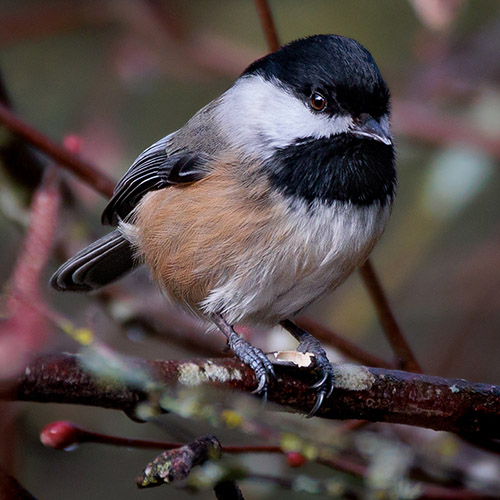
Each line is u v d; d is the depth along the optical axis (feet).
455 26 31.53
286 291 23.38
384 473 20.01
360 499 19.86
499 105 30.99
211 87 34.91
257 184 22.35
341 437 21.18
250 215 22.33
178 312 25.53
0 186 28.04
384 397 19.92
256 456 22.76
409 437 23.86
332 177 22.35
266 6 25.84
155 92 34.40
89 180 25.48
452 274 34.17
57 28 33.17
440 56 31.89
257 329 25.49
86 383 16.47
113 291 28.50
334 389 19.76
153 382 17.44
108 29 33.78
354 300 31.45
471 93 31.42
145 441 18.61
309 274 22.79
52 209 22.08
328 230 22.30
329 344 25.62
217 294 23.43
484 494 21.43
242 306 23.52
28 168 27.73
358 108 22.67
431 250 34.09
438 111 31.53
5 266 30.09
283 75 23.40
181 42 32.55
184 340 28.86
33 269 20.90
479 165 30.37
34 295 19.72
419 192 31.19
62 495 29.07
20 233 28.99
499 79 31.35
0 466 15.71
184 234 23.30
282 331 27.68
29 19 33.12
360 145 22.56
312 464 25.53
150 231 24.49
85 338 18.78
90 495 29.14
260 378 19.25
